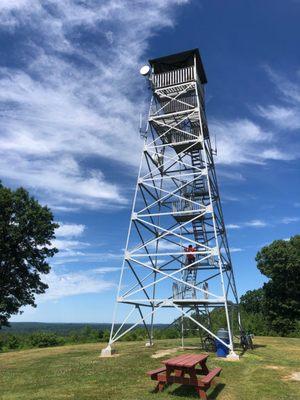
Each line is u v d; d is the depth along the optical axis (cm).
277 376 1435
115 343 2928
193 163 2602
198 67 2706
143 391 1188
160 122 2564
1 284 3856
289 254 5353
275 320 5416
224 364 1655
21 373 1577
